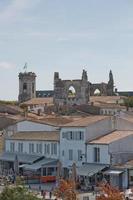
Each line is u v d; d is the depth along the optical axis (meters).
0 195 71.38
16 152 174.12
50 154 157.50
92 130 144.75
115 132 145.00
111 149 135.25
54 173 153.00
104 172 132.50
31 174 155.50
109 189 82.44
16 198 70.75
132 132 140.25
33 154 165.00
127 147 136.88
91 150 141.12
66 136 150.88
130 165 129.38
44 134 166.75
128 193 102.38
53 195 107.44
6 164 173.88
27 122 183.38
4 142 183.38
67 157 149.88
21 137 173.75
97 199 81.44
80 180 135.12
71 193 86.44
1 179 138.00
